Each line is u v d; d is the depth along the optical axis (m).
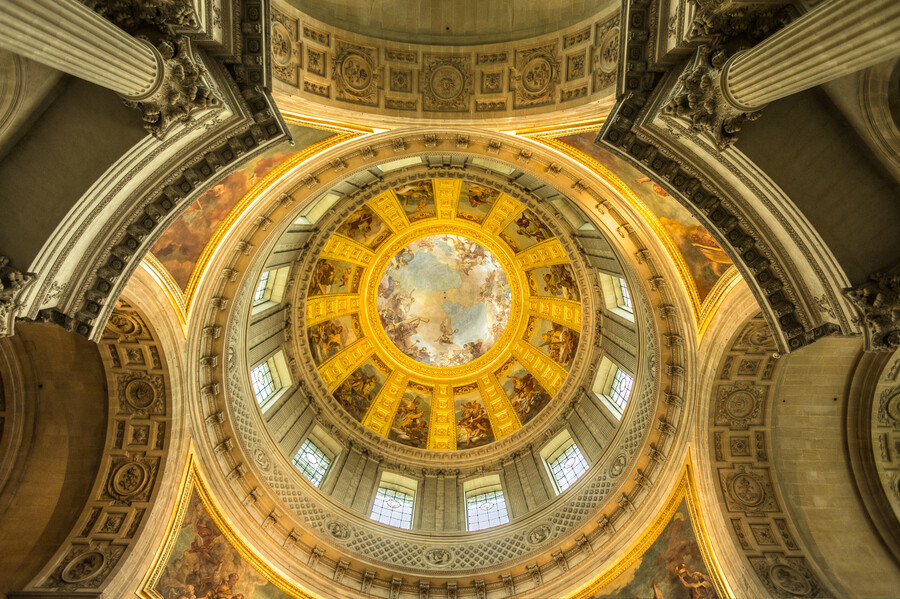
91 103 10.57
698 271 18.11
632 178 17.50
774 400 18.08
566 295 33.62
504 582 22.14
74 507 17.16
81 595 15.24
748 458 18.44
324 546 21.77
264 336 26.75
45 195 10.53
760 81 9.42
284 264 27.25
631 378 25.36
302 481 23.80
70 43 8.02
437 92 17.19
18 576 15.71
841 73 8.33
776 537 17.62
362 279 35.88
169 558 17.45
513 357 36.12
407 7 17.17
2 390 17.41
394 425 34.59
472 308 39.62
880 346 10.53
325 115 16.16
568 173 18.69
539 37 16.62
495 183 26.11
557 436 29.81
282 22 15.12
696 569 18.59
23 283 9.97
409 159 24.39
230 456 20.30
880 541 17.11
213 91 10.88
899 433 17.22
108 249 11.62
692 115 10.83
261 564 19.80
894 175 10.55
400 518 27.09
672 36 11.47
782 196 11.31
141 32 10.27
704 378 18.31
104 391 17.64
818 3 9.43
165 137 10.87
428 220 35.44
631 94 12.26
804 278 11.94
